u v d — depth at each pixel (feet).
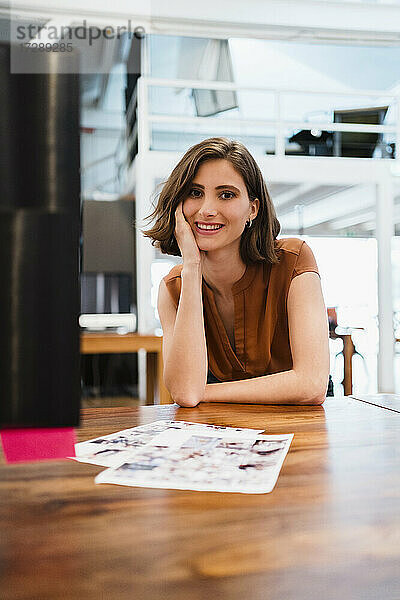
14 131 1.09
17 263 1.08
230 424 3.22
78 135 1.13
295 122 15.88
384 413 3.61
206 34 15.80
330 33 16.16
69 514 1.74
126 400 15.83
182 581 1.30
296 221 15.74
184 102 15.47
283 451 2.54
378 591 1.26
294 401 3.98
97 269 16.26
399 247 16.16
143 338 10.68
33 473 2.19
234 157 4.08
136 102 16.76
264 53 15.97
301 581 1.30
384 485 2.04
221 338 4.83
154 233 4.52
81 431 3.01
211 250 4.27
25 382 1.09
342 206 15.93
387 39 16.38
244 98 15.74
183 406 3.93
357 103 16.05
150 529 1.62
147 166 15.17
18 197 1.10
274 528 1.63
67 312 1.11
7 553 1.45
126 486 2.02
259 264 4.55
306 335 4.15
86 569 1.36
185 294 4.16
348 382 15.55
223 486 2.02
